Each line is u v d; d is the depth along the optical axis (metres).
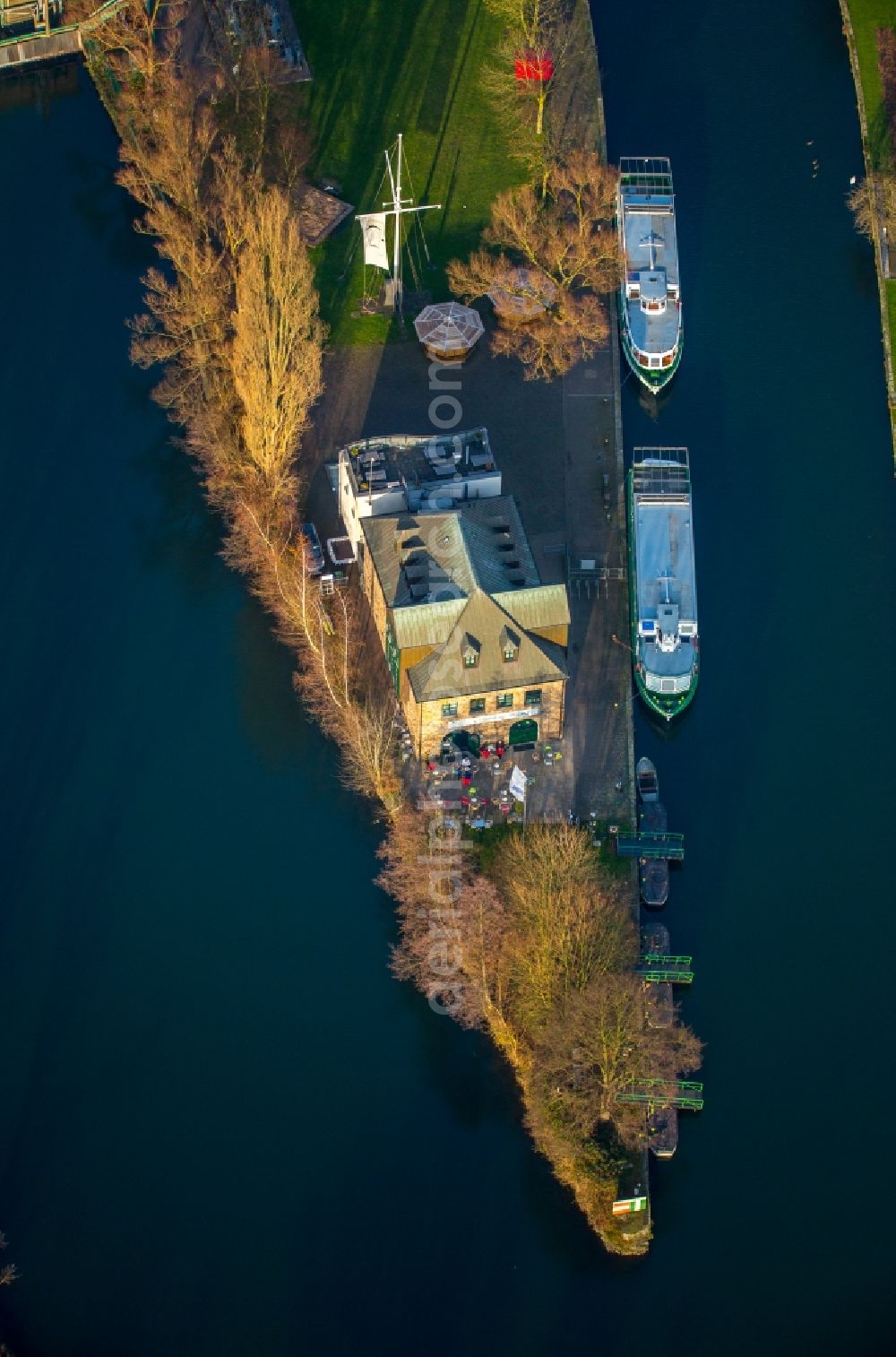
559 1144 184.12
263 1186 188.38
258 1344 180.00
